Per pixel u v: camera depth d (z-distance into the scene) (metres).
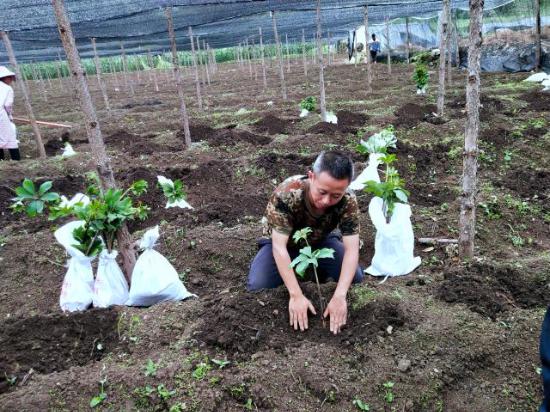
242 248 4.15
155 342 2.80
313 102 8.94
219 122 9.47
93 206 3.03
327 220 2.95
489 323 2.83
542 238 4.21
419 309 2.95
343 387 2.43
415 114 8.38
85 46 14.60
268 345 2.70
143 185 3.38
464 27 17.20
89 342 2.85
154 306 3.11
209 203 5.18
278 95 12.98
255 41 23.80
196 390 2.39
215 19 10.30
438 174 5.82
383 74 15.98
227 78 21.72
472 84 3.21
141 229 4.71
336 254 3.30
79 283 3.30
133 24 9.94
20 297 3.74
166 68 34.31
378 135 4.76
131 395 2.39
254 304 2.95
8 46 7.14
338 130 7.45
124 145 8.11
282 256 2.84
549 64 12.79
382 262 3.58
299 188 2.82
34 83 28.08
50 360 2.71
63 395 2.39
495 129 7.00
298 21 14.36
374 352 2.63
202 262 4.06
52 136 9.48
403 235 3.49
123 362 2.65
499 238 4.17
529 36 13.93
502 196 4.86
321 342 2.74
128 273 3.46
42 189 3.13
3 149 7.70
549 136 6.56
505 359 2.62
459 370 2.54
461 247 3.58
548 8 13.60
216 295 3.26
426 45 21.14
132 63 36.47
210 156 6.81
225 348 2.67
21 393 2.40
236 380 2.45
